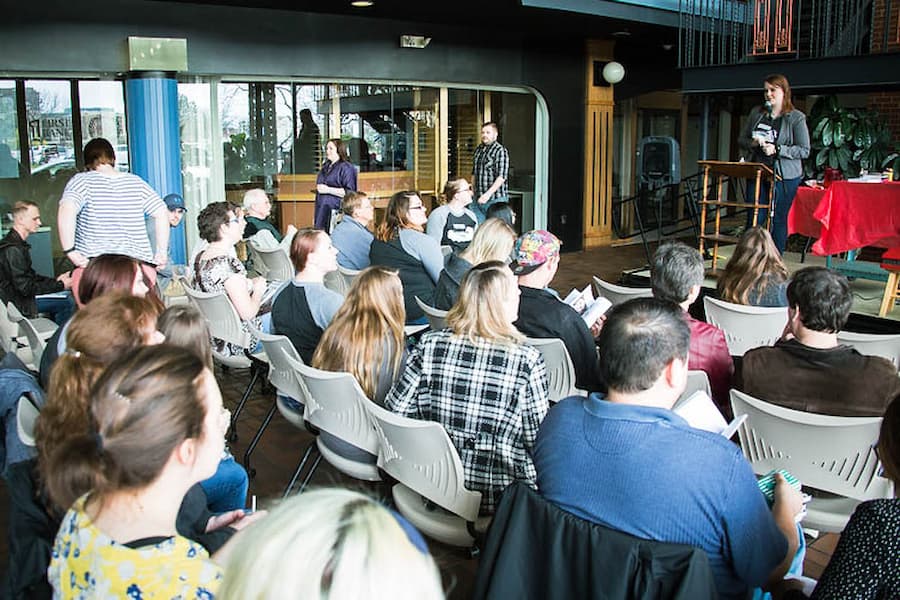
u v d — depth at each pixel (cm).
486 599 168
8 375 237
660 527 165
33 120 725
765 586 180
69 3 691
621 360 176
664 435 167
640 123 1213
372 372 290
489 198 858
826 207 606
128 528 137
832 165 909
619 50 1105
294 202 871
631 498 167
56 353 275
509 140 1043
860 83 714
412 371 258
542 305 327
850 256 741
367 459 288
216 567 136
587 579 158
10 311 441
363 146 914
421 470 245
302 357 364
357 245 563
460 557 313
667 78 1164
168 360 141
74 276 409
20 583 167
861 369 253
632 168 1216
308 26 817
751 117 663
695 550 150
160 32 736
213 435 145
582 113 1079
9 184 727
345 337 291
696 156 1310
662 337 175
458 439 251
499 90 1018
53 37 690
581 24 903
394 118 934
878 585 140
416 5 773
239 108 816
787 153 632
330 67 839
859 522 143
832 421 237
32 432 231
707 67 808
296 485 376
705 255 756
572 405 184
